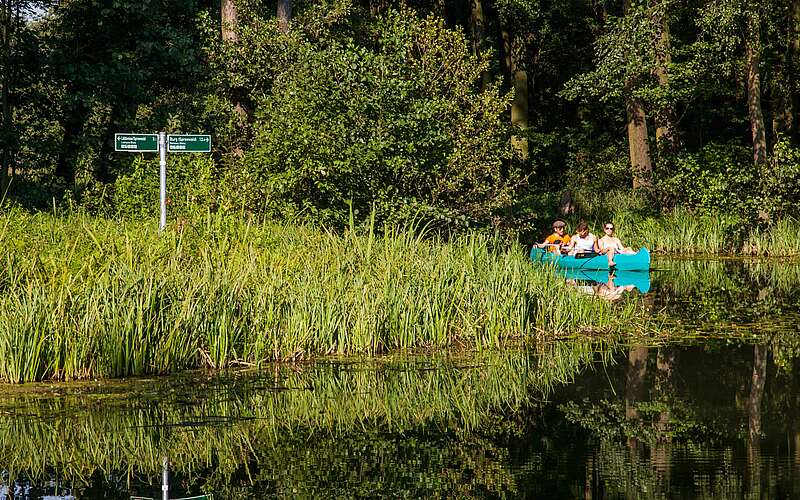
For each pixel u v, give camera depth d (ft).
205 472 20.92
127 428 24.44
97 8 71.15
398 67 54.85
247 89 68.39
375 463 21.62
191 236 39.40
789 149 84.89
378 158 51.19
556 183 120.26
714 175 87.35
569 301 41.86
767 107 117.19
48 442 23.15
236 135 64.69
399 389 29.43
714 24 85.40
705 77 96.27
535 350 36.24
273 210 50.06
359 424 25.21
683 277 62.28
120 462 21.67
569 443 23.52
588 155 120.06
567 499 19.24
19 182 70.18
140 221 45.96
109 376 30.30
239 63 67.51
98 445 22.95
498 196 58.70
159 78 75.15
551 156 127.85
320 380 30.45
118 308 30.60
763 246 81.20
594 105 126.93
